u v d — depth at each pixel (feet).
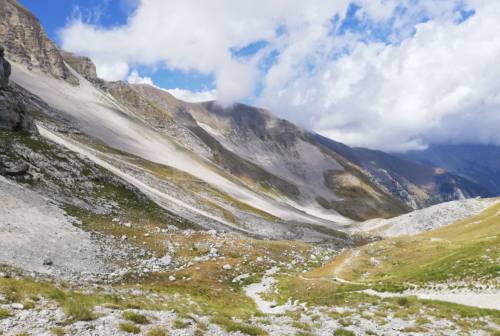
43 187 252.01
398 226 649.61
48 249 179.22
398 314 105.60
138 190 351.87
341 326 89.97
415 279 166.30
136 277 185.88
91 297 89.76
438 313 105.50
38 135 313.12
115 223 254.88
